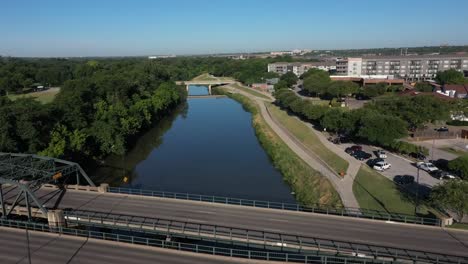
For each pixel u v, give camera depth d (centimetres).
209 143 10975
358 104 14338
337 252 3906
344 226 4581
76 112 9106
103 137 9150
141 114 12125
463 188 4809
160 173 8294
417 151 7894
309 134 10538
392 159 7862
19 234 4516
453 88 15238
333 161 7969
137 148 10431
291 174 7606
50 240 4344
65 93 10312
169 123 14150
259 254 4744
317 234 4338
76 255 3975
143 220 4747
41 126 7712
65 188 6091
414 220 5038
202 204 5344
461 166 6406
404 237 4278
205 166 8744
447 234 4369
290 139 10419
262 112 15112
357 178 6812
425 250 3962
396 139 8550
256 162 8969
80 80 11956
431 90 15525
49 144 7619
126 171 8469
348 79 19125
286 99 14062
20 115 7412
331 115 10250
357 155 7956
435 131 9825
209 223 4653
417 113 9750
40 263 3812
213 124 13912
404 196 5862
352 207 5647
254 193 6938
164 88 16800
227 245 4950
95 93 11481
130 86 13312
